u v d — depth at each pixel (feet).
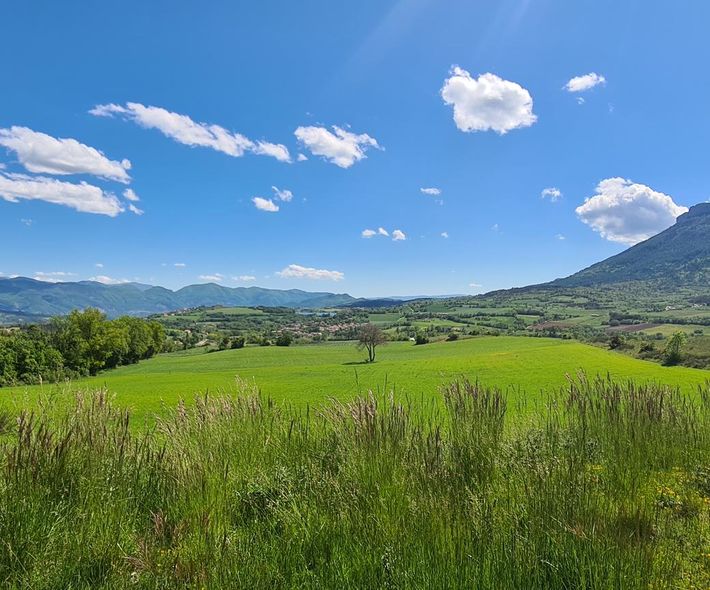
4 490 11.28
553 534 9.87
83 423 14.11
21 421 12.80
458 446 15.01
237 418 17.79
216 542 10.53
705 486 15.17
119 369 221.46
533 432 17.37
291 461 15.66
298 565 10.07
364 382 126.31
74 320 187.73
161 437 16.39
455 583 8.78
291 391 104.42
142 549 10.27
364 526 10.87
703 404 22.89
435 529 10.27
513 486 12.56
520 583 8.90
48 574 9.86
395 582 9.23
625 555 8.98
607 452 16.39
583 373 24.03
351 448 14.26
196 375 164.45
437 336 364.58
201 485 12.70
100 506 12.02
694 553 10.24
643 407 19.70
